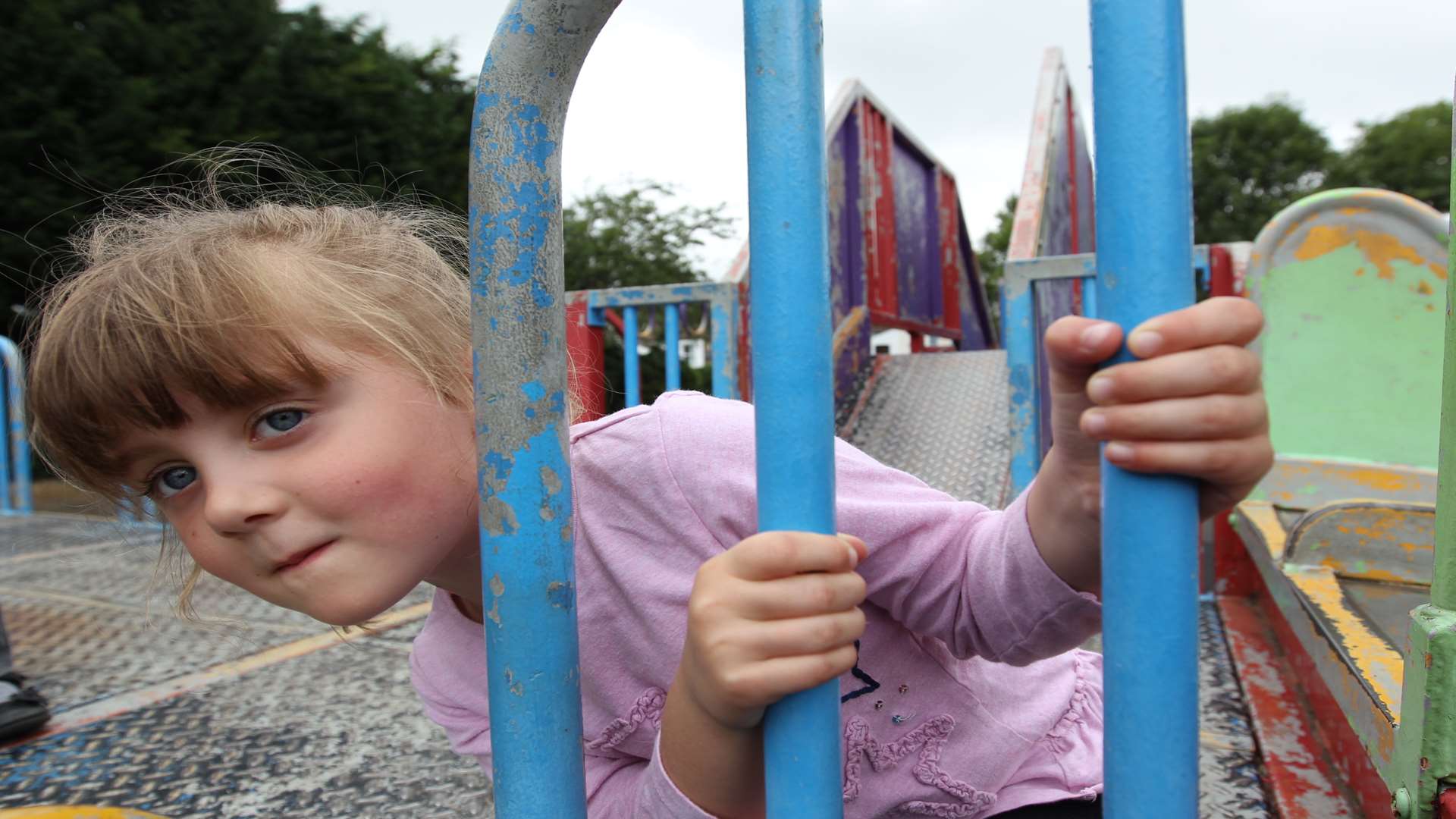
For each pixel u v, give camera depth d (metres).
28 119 8.49
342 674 2.16
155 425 0.69
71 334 0.70
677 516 0.86
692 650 0.54
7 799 1.55
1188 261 0.44
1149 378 0.44
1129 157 0.43
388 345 0.72
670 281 14.39
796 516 0.50
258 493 0.67
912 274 4.86
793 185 0.48
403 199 1.20
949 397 3.40
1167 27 0.43
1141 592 0.45
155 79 9.12
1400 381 2.37
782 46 0.48
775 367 0.49
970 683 0.96
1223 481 0.47
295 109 9.97
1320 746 1.53
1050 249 3.71
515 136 0.54
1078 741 1.00
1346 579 1.69
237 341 0.66
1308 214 2.43
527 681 0.55
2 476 5.16
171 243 0.78
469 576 0.87
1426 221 2.33
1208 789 1.43
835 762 0.53
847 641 0.52
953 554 0.82
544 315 0.55
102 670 2.24
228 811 1.50
